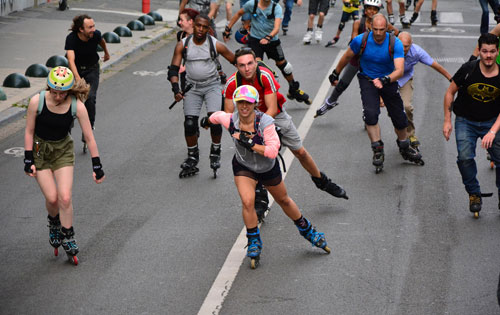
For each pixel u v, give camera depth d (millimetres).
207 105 14867
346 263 11031
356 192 14094
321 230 12258
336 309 9656
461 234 12109
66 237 10922
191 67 14812
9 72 23375
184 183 14742
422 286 10289
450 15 39906
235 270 10852
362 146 17094
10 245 11812
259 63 12141
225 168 15672
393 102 14969
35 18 33906
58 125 10781
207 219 12852
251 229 10820
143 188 14438
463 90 12719
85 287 10383
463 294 10062
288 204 10992
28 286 10414
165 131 18516
